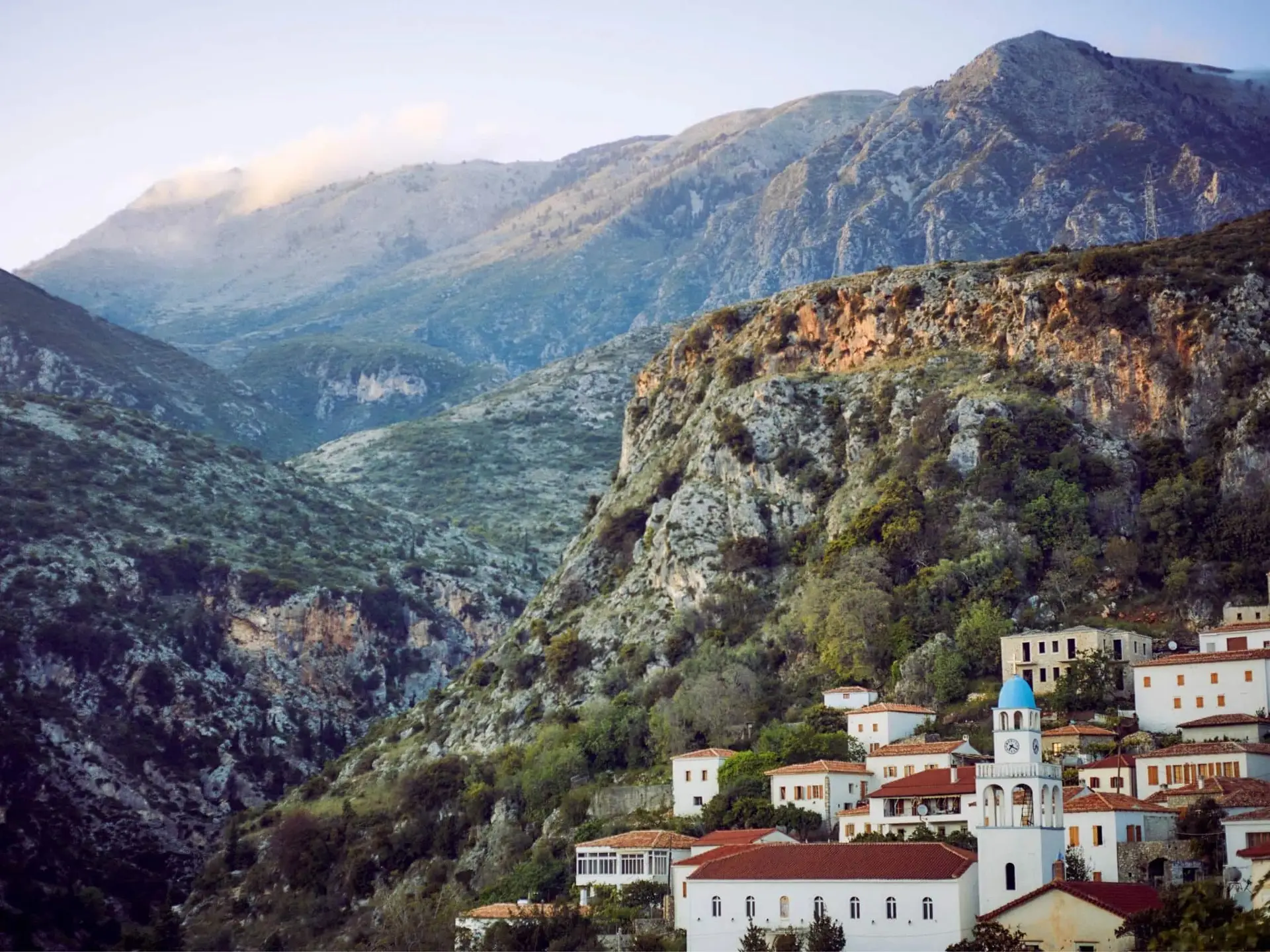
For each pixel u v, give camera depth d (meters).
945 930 165.12
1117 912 151.00
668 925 192.75
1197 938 132.12
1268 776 183.75
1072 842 170.75
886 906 168.38
